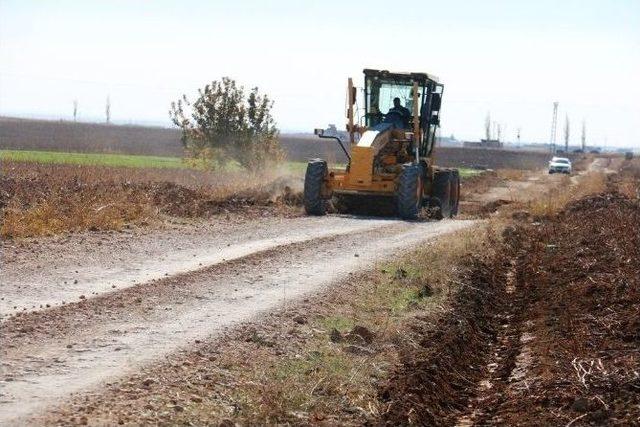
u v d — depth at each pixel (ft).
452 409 34.71
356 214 100.48
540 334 45.70
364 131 102.53
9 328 37.78
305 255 63.41
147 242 65.26
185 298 46.32
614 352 39.93
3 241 60.59
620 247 69.56
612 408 32.14
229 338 38.65
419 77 101.19
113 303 43.86
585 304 50.67
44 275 50.26
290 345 38.63
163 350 35.94
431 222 92.79
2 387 29.86
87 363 33.45
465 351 42.70
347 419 30.42
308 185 96.07
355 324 43.34
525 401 34.37
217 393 31.30
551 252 73.05
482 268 63.31
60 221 69.77
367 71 101.91
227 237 70.95
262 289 50.06
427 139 103.40
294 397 31.42
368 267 59.47
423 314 46.44
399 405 31.99
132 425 27.09
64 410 27.81
